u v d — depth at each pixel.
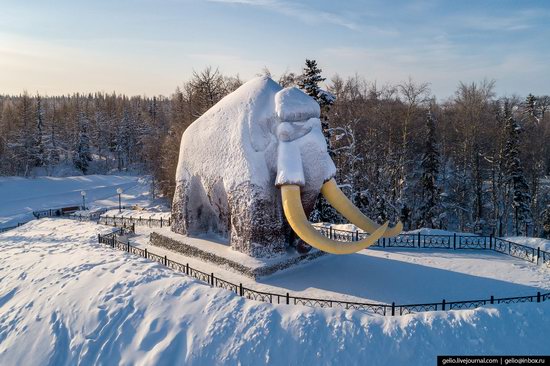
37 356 8.77
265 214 11.59
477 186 29.25
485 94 33.78
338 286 10.77
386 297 10.14
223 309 8.77
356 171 26.92
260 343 7.89
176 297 9.41
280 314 8.52
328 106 23.59
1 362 8.84
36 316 9.77
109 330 8.86
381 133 31.45
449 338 7.92
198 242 13.44
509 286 10.90
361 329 8.07
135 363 8.06
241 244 11.97
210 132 13.05
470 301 9.03
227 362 7.70
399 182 27.33
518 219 28.97
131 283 10.18
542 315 8.59
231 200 12.09
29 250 15.09
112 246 15.09
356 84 38.38
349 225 16.97
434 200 27.64
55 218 26.22
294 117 11.26
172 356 8.02
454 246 14.66
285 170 10.81
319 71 23.03
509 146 28.77
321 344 7.84
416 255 13.73
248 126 11.86
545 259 12.62
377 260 13.04
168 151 35.41
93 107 91.69
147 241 16.30
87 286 10.40
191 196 13.96
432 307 9.59
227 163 12.21
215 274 11.56
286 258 11.79
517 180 28.66
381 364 7.53
